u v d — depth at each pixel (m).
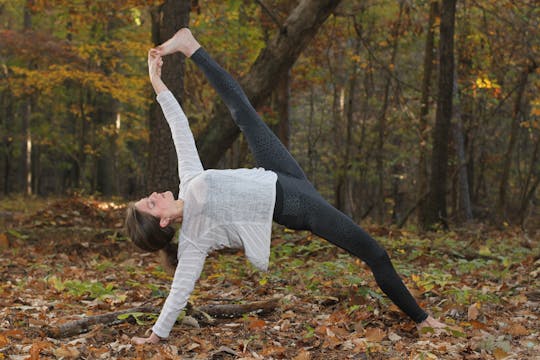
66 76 18.88
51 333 4.12
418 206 13.60
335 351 3.88
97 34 14.81
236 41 13.63
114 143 24.25
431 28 14.21
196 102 17.02
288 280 5.94
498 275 6.34
